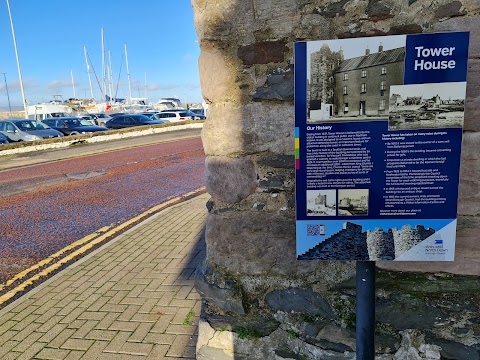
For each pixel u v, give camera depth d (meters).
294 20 1.71
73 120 20.16
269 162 1.87
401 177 1.59
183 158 12.10
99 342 2.73
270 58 1.77
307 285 1.94
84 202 7.24
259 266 1.97
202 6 1.80
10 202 7.41
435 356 1.84
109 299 3.36
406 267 1.80
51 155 14.02
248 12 1.75
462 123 1.52
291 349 2.01
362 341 1.71
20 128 17.83
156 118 25.12
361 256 1.66
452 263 1.75
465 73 1.50
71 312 3.17
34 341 2.78
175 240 4.85
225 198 1.95
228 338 2.09
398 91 1.54
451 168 1.56
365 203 1.62
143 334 2.80
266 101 1.82
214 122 1.89
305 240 1.69
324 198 1.64
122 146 15.67
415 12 1.60
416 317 1.84
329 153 1.61
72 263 4.34
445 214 1.59
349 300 1.90
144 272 3.90
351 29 1.66
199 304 3.19
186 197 7.40
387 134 1.57
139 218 6.09
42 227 5.82
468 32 1.47
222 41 1.81
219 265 2.03
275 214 1.91
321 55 1.56
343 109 1.58
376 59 1.53
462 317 1.79
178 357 2.53
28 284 3.88
